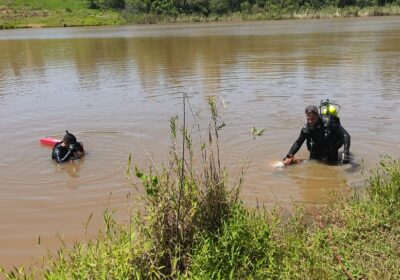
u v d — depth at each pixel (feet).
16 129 34.30
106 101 42.50
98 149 28.96
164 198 14.48
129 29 186.09
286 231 17.19
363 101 38.17
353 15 223.51
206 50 84.17
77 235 18.85
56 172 25.55
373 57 64.44
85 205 21.47
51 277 13.34
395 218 17.38
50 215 20.70
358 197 20.42
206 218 15.34
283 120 33.35
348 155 25.18
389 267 14.80
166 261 14.24
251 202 21.02
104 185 23.53
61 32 172.65
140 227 14.43
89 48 98.48
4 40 133.39
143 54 81.97
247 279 13.99
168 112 37.24
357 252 15.71
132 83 51.39
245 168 24.82
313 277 14.05
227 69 58.70
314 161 25.80
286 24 176.55
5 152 29.12
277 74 52.90
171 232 14.44
